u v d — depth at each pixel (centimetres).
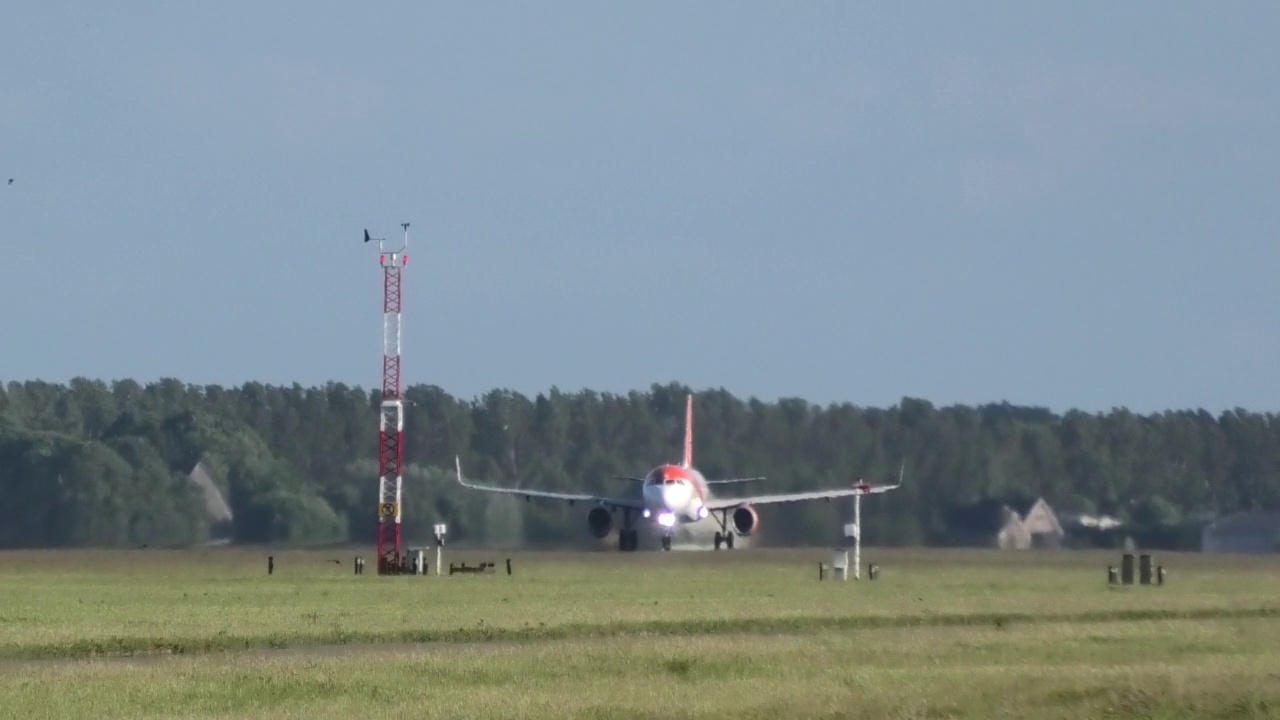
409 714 10994
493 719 10744
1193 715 11056
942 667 14050
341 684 12650
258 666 14012
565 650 15262
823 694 11838
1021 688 11906
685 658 14488
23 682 12812
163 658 15325
